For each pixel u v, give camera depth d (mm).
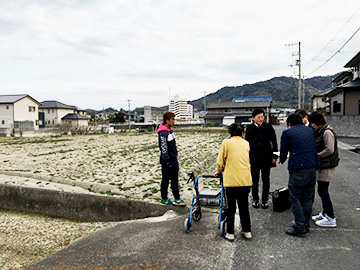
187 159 9922
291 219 4129
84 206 5188
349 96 21109
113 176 7152
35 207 5590
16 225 4953
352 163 8828
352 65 23438
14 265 3609
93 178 6852
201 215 4383
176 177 4668
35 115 43688
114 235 3910
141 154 11883
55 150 13984
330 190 5629
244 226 3498
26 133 29406
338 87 20984
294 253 3086
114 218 4953
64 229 4723
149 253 3244
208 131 33906
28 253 3922
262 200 4625
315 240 3391
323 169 3705
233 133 3613
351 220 4004
